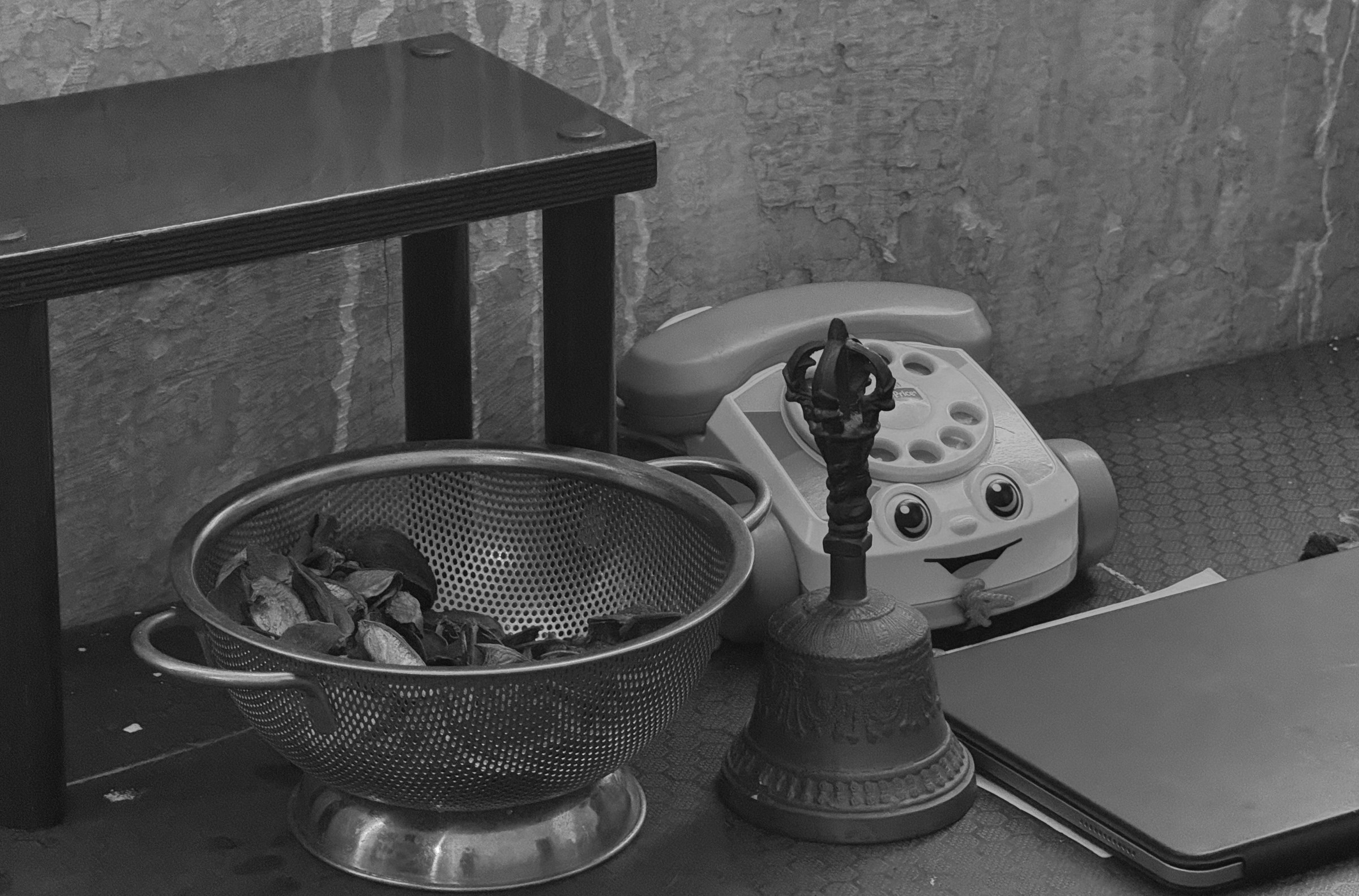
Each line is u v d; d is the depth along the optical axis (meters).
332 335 1.60
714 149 1.75
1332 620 1.44
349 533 1.35
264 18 1.50
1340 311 2.16
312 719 1.10
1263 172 2.04
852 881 1.20
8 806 1.25
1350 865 1.21
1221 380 2.07
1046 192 1.93
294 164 1.23
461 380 1.54
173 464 1.56
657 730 1.16
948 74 1.82
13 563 1.19
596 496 1.35
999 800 1.28
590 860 1.21
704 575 1.27
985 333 1.66
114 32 1.43
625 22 1.67
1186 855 1.16
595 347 1.35
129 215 1.13
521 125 1.31
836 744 1.23
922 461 1.52
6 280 1.07
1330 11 1.99
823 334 1.60
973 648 1.42
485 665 1.23
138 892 1.19
